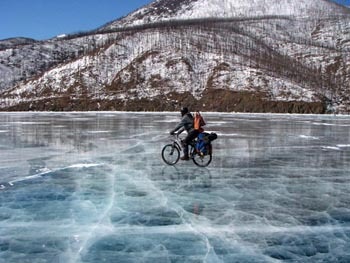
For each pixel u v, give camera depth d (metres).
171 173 11.91
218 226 7.17
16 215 7.80
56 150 17.08
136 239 6.54
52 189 9.87
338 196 9.31
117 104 91.62
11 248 6.20
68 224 7.28
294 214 7.89
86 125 34.44
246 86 88.25
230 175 11.66
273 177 11.43
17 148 17.75
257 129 29.84
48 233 6.83
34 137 22.95
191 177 11.36
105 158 14.84
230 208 8.28
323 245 6.29
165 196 9.22
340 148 17.98
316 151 16.92
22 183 10.54
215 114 68.62
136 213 7.91
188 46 114.38
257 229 7.02
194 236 6.68
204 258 5.78
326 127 32.69
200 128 12.78
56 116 57.47
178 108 86.12
